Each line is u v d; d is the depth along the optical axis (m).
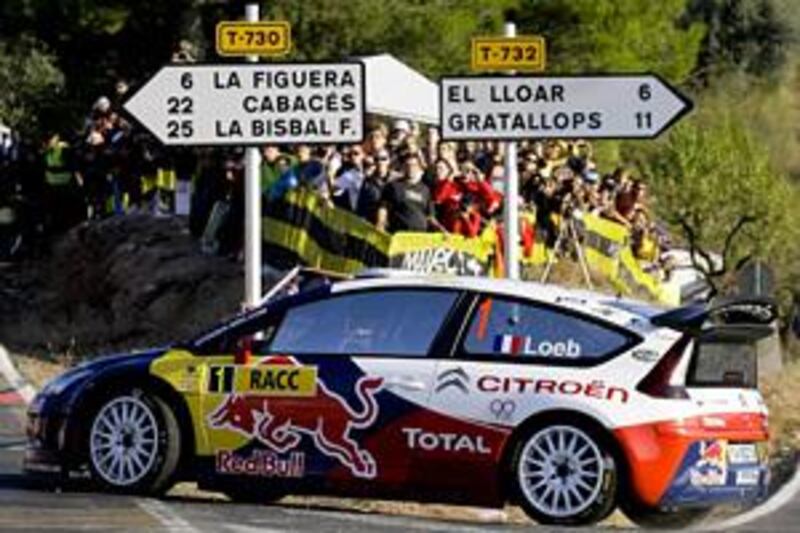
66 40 53.03
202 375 15.70
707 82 87.38
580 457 14.85
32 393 24.39
